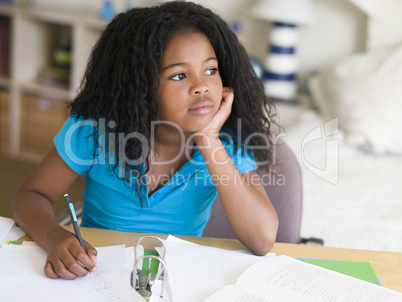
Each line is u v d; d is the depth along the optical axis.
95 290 0.82
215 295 0.79
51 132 3.17
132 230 1.15
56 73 3.17
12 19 3.21
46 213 1.04
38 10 3.08
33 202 1.07
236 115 1.16
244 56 1.15
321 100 2.70
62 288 0.82
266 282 0.83
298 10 2.69
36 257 0.92
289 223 1.31
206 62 1.03
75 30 2.97
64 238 0.92
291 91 2.85
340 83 2.60
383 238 1.63
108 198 1.15
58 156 1.13
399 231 1.68
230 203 1.02
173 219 1.15
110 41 1.08
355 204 1.86
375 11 2.69
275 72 2.81
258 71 2.72
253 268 0.87
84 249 0.89
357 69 2.61
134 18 1.05
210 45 1.05
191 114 1.02
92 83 1.11
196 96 1.01
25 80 3.21
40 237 0.96
